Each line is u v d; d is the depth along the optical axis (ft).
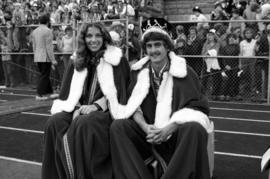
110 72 13.30
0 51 42.16
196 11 39.22
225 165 16.66
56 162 12.43
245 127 23.88
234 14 33.96
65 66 37.86
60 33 38.50
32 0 52.80
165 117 12.22
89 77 13.74
